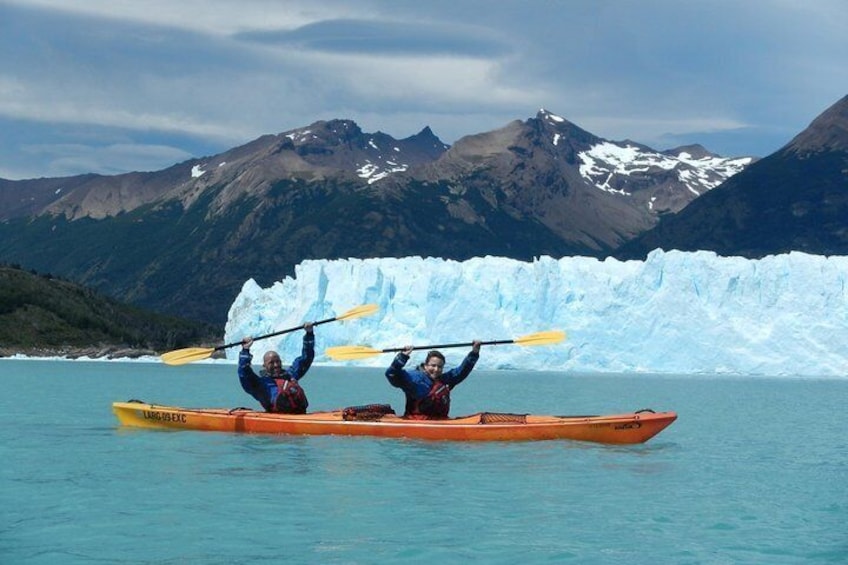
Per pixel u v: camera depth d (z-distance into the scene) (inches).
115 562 422.0
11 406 1275.8
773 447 881.5
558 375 2856.8
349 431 812.6
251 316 3516.2
